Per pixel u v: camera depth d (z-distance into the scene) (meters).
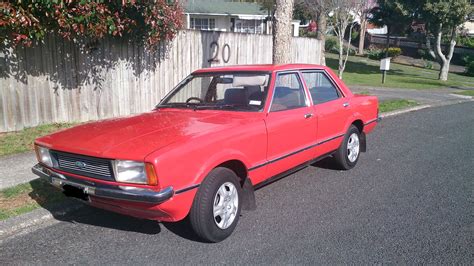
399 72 29.20
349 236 3.97
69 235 4.00
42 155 3.96
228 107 4.66
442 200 4.97
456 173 6.11
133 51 9.11
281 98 4.78
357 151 6.37
